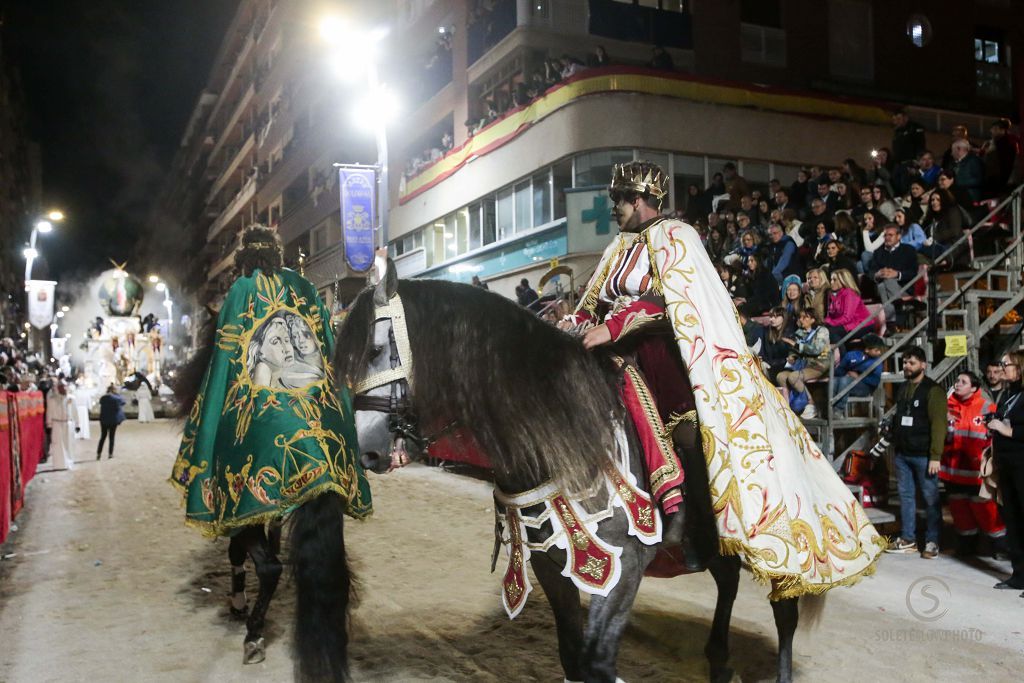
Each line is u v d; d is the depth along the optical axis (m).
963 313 9.08
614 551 3.01
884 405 8.59
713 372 3.24
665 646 4.80
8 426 8.77
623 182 3.46
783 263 11.55
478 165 21.14
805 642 4.85
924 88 23.72
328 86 32.41
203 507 4.43
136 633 5.23
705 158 17.89
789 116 18.66
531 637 5.00
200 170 65.69
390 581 6.40
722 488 3.18
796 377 8.53
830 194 12.37
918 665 4.46
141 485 12.50
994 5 24.77
